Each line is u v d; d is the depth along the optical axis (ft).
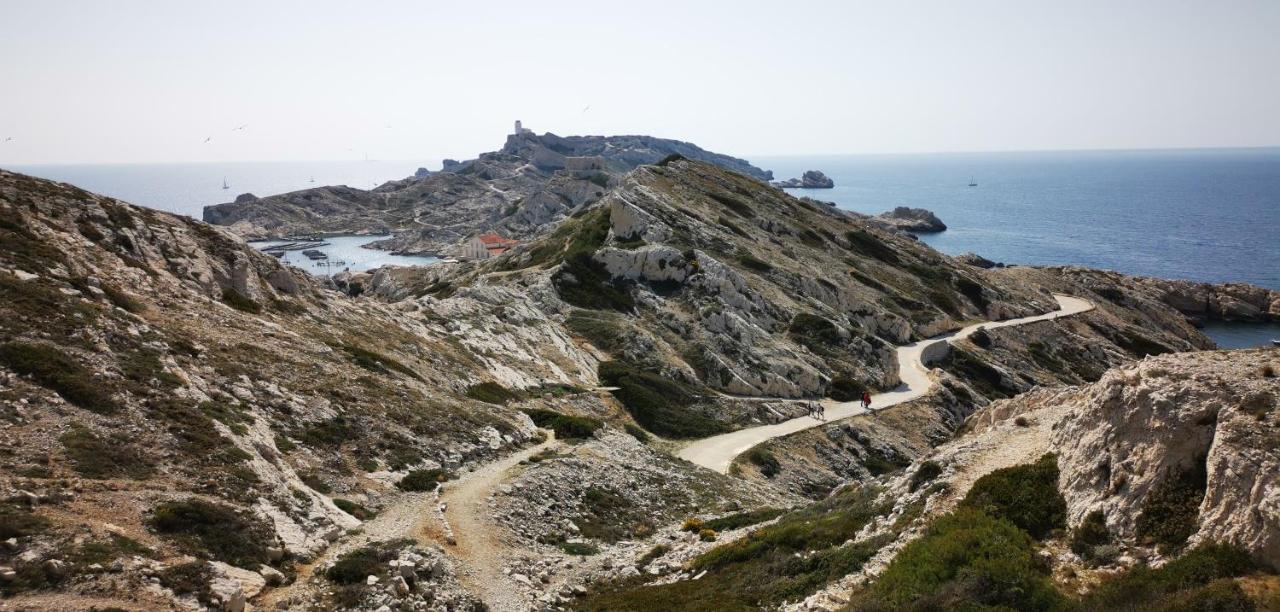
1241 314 540.52
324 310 201.57
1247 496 61.31
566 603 91.86
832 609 72.23
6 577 58.44
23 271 125.59
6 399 87.97
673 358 288.10
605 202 474.08
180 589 65.72
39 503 71.20
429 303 271.69
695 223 403.13
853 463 232.73
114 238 163.94
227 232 197.47
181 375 114.32
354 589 78.79
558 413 194.08
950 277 456.86
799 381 287.48
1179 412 70.59
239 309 169.48
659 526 137.08
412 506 112.47
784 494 192.13
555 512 126.31
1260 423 64.03
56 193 166.81
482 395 191.01
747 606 78.18
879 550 84.02
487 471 136.26
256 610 70.90
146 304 142.51
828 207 599.98
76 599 59.36
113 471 83.46
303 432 121.90
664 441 222.07
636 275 352.08
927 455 113.91
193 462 92.73
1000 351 372.17
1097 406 82.43
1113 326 443.32
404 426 140.36
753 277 360.28
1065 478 82.12
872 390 295.89
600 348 290.76
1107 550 68.64
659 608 83.51
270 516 88.79
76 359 103.14
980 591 66.08
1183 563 61.41
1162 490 69.15
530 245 462.60
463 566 95.66
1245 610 53.72
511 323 276.21
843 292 375.66
